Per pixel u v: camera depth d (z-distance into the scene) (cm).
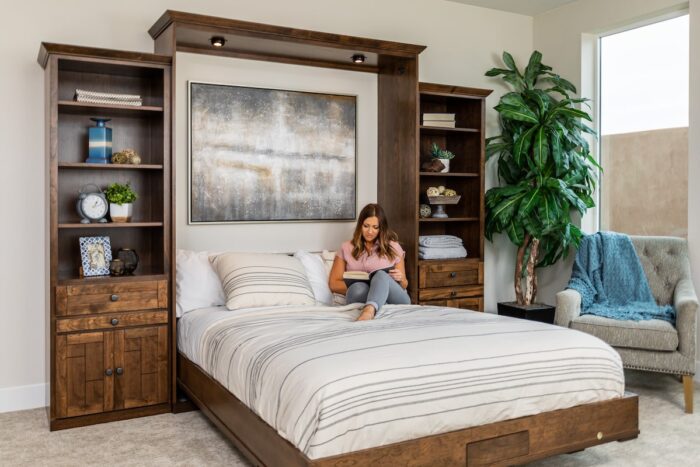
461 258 454
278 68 424
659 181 445
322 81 440
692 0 404
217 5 397
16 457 279
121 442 299
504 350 248
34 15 350
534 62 484
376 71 459
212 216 404
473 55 496
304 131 432
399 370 224
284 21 418
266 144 420
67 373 321
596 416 261
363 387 215
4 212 346
